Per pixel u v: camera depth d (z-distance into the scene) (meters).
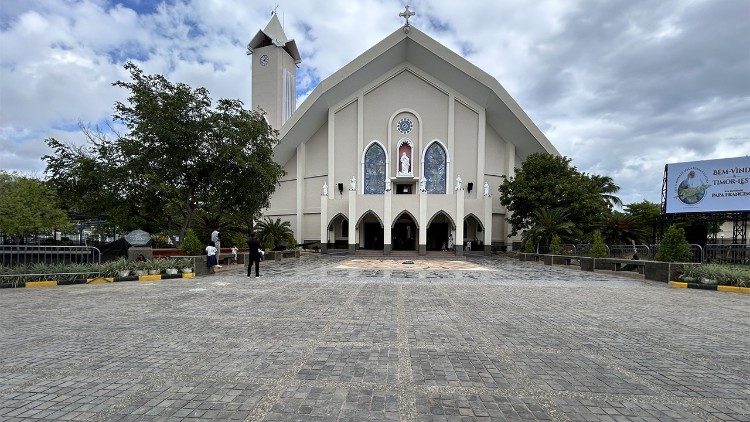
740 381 3.75
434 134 32.97
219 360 4.19
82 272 11.14
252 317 6.39
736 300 8.69
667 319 6.54
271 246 24.23
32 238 22.12
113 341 4.92
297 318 6.32
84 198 17.12
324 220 30.11
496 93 30.45
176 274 12.49
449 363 4.14
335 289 9.80
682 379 3.78
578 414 3.01
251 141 19.17
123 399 3.20
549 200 25.23
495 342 4.98
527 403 3.19
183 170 17.39
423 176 32.38
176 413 2.95
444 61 30.73
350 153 33.62
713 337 5.39
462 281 11.84
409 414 2.96
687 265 11.57
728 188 18.28
